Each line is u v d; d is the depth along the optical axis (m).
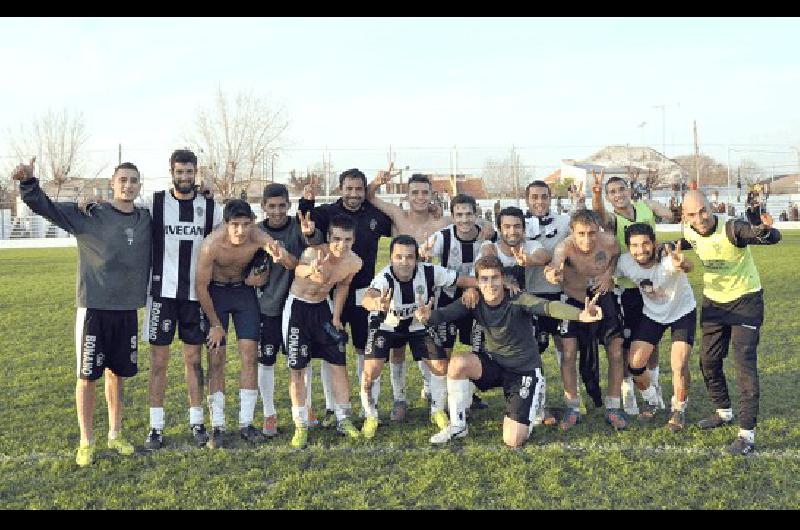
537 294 6.32
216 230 5.54
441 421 5.77
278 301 5.88
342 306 5.99
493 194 54.16
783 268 16.77
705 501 4.25
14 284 17.19
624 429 5.74
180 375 7.82
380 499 4.40
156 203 5.61
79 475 4.91
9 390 7.27
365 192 6.62
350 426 5.77
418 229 6.80
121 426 5.65
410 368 8.16
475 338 6.19
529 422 5.39
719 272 5.46
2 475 4.91
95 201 5.45
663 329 5.86
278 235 6.03
